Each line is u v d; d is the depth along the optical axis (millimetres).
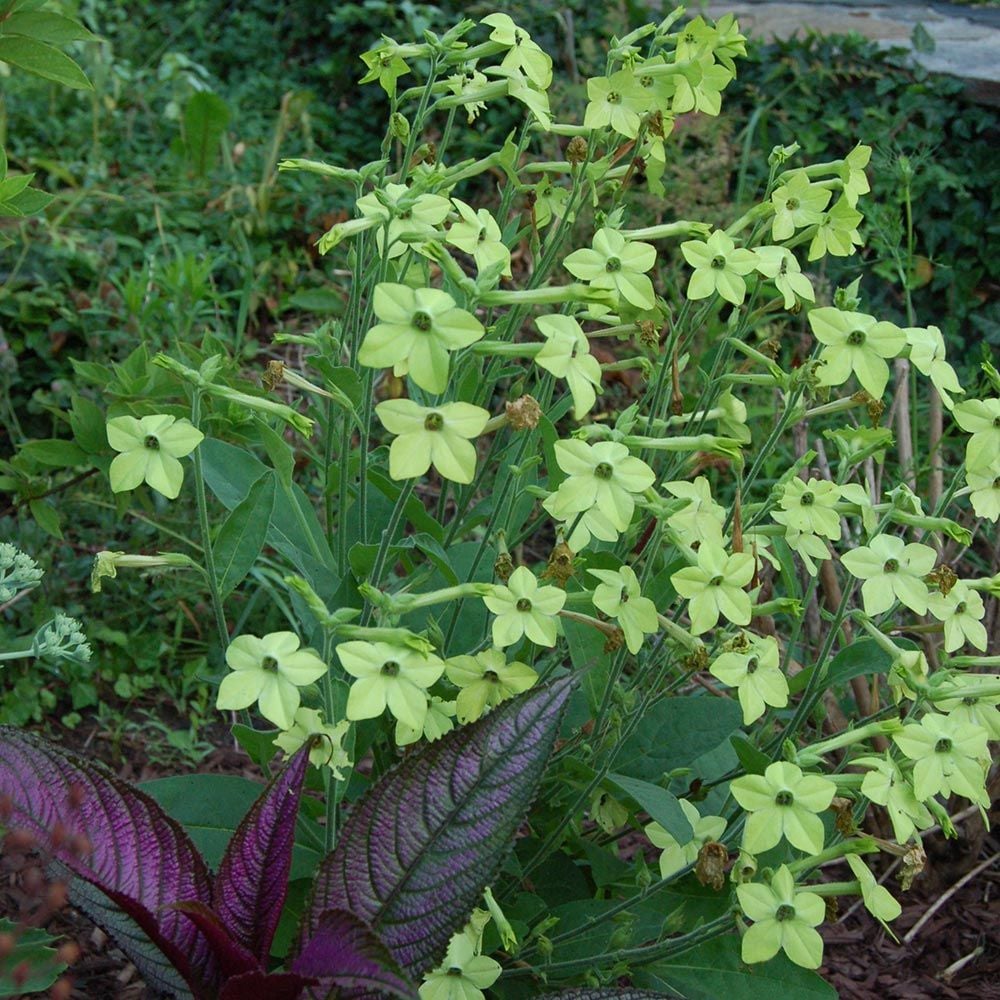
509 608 612
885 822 952
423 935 607
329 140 1890
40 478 1104
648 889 693
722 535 708
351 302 770
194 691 1101
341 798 690
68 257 1362
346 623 594
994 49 1789
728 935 708
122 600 1120
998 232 1559
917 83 1650
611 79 736
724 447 646
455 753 619
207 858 692
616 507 611
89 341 1284
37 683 1053
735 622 625
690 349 1340
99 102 1754
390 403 558
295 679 577
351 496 825
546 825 775
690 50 754
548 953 683
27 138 1692
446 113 1842
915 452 1228
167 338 1301
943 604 672
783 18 1990
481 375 783
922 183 1562
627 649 687
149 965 620
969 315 1560
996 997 878
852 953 917
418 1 1979
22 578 732
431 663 579
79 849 569
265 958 623
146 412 939
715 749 815
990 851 992
